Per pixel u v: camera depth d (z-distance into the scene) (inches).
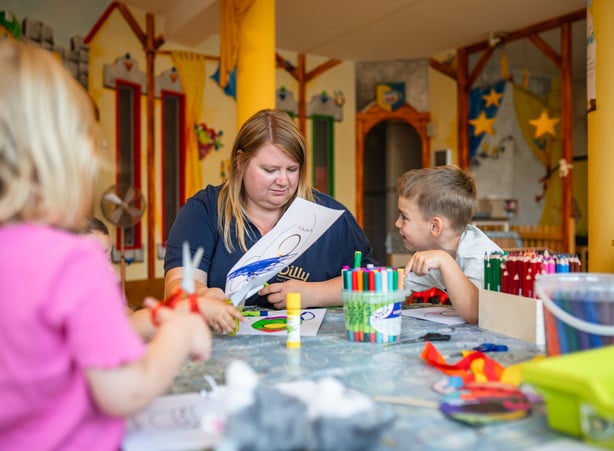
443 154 249.8
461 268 66.6
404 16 209.2
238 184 72.0
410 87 261.4
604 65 135.3
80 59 194.9
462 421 29.6
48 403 25.7
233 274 61.0
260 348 47.4
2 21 176.9
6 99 25.4
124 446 27.8
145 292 204.4
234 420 23.8
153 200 212.8
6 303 24.6
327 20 212.5
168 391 36.1
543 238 223.9
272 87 159.9
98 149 29.9
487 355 44.3
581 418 27.0
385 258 272.5
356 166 265.6
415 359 43.3
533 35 219.9
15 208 25.8
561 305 36.6
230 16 158.9
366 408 25.9
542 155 271.9
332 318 61.8
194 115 223.1
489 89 241.6
